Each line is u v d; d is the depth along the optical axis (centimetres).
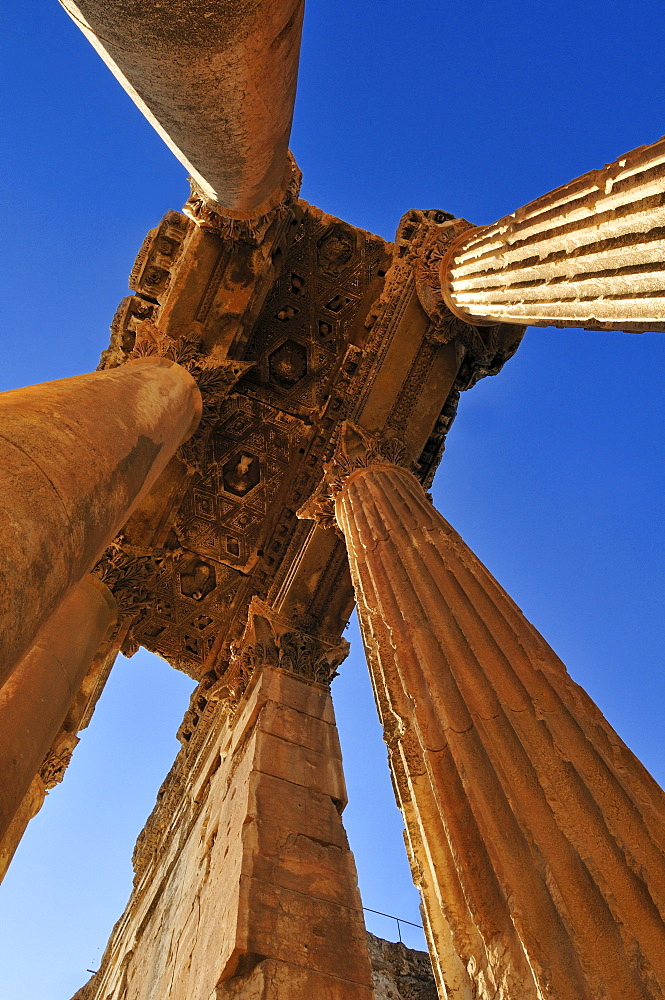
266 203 1108
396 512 848
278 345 1328
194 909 891
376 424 1219
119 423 615
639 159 550
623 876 328
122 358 1245
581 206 624
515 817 380
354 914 760
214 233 1148
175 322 1170
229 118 652
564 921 314
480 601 611
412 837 458
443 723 477
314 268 1313
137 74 569
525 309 748
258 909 701
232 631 1424
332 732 1086
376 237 1311
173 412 844
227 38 513
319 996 643
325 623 1293
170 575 1388
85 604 1186
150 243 1198
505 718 455
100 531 491
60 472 449
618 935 300
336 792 945
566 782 394
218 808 1039
